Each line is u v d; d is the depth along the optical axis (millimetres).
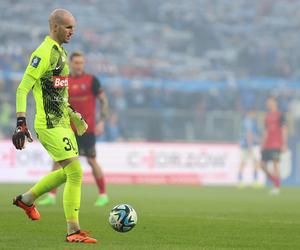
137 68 124438
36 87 27859
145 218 39312
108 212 43500
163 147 94938
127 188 80000
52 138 27812
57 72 27891
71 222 27453
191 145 96312
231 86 117062
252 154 98938
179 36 142500
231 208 50125
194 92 115688
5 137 100562
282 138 84875
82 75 52469
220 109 115938
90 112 52406
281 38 147000
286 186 98938
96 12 142125
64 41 28156
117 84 112062
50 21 27984
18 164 87438
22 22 133875
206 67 136375
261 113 101312
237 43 144250
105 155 92062
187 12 148375
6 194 60656
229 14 150750
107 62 124625
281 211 47719
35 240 27781
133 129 102312
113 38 135625
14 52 117250
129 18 145375
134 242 28078
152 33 140750
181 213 43938
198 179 96688
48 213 41000
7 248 25203
